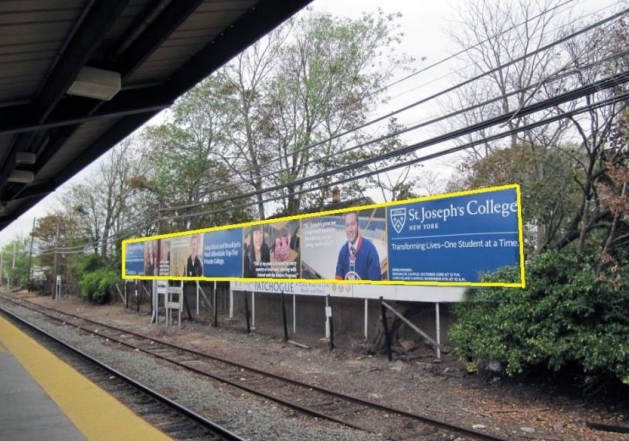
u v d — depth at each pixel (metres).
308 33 27.86
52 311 35.66
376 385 10.86
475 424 7.94
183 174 30.17
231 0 5.46
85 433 6.71
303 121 28.02
